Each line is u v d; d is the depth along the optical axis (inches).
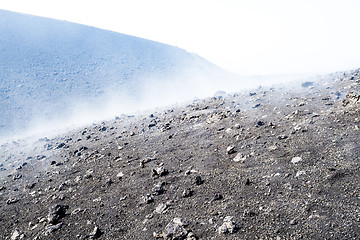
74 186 336.5
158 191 265.9
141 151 418.3
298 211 182.4
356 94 358.3
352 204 173.6
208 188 251.4
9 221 274.2
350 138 263.1
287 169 243.9
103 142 533.0
